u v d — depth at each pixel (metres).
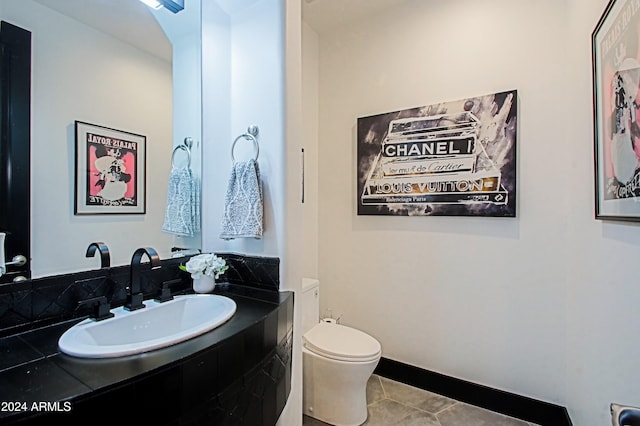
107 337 1.08
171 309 1.33
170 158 1.59
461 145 2.02
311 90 2.52
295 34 1.62
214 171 1.73
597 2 1.26
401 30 2.24
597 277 1.30
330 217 2.55
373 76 2.35
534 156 1.82
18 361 0.83
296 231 1.62
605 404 1.21
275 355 1.27
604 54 1.16
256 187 1.56
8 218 1.04
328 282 2.57
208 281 1.52
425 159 2.14
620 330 1.09
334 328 2.07
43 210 1.13
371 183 2.35
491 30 1.94
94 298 1.20
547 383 1.80
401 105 2.24
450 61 2.06
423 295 2.18
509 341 1.90
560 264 1.76
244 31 1.67
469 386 2.01
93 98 1.29
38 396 0.67
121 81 1.39
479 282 1.99
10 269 1.04
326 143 2.56
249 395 1.09
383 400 2.04
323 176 2.58
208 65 1.70
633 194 0.94
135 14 1.44
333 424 1.80
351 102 2.45
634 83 0.92
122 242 1.38
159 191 1.54
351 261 2.46
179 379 0.84
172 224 1.59
